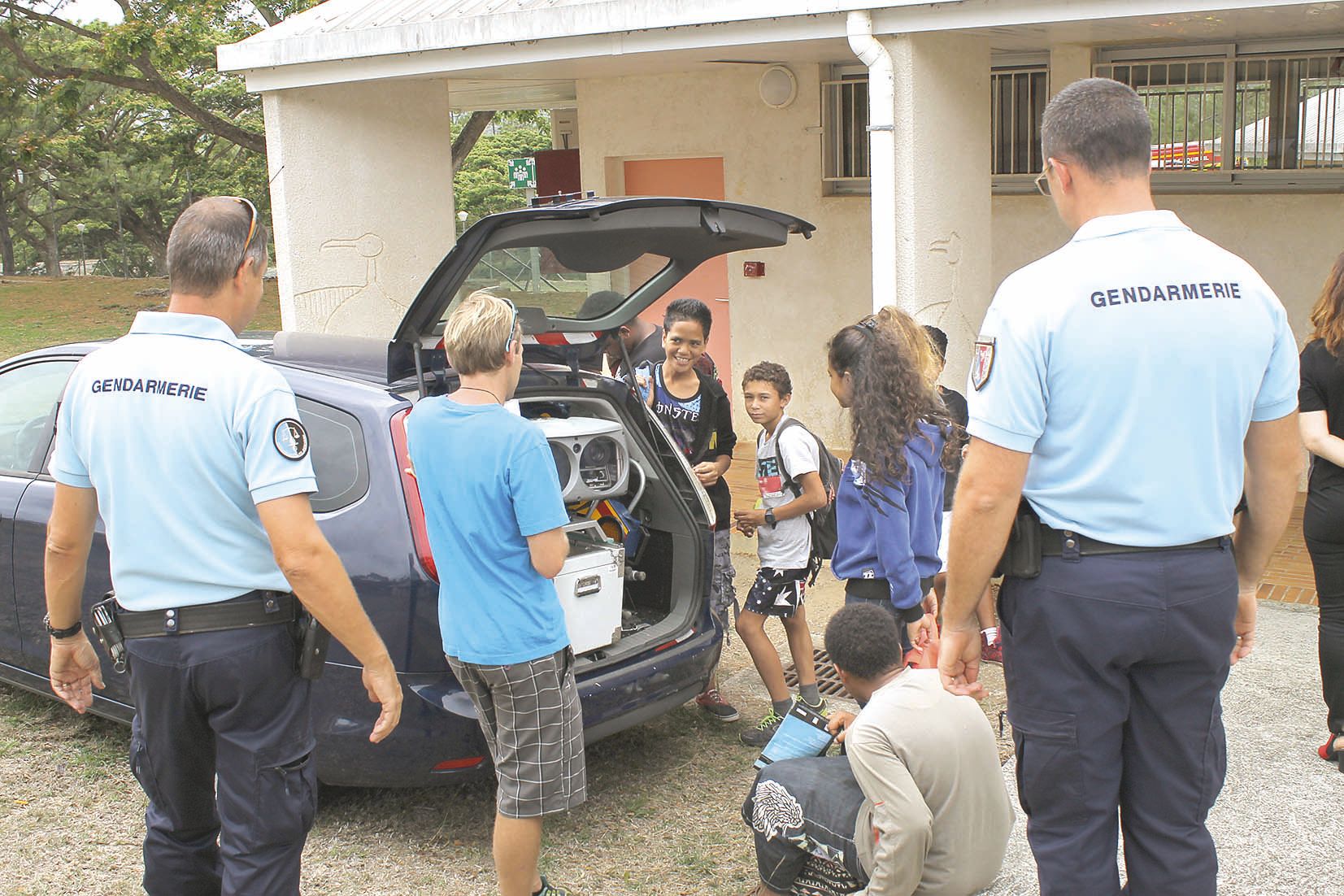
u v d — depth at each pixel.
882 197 6.12
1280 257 7.34
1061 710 2.24
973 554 2.21
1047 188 2.33
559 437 3.84
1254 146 7.34
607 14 6.50
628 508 4.38
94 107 31.39
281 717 2.66
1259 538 2.41
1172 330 2.09
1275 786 3.91
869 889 2.94
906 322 3.82
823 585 6.49
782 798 3.15
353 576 3.56
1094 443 2.13
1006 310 2.16
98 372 2.60
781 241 4.10
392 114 8.23
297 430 2.54
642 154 9.59
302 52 7.46
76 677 2.96
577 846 3.80
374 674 2.64
